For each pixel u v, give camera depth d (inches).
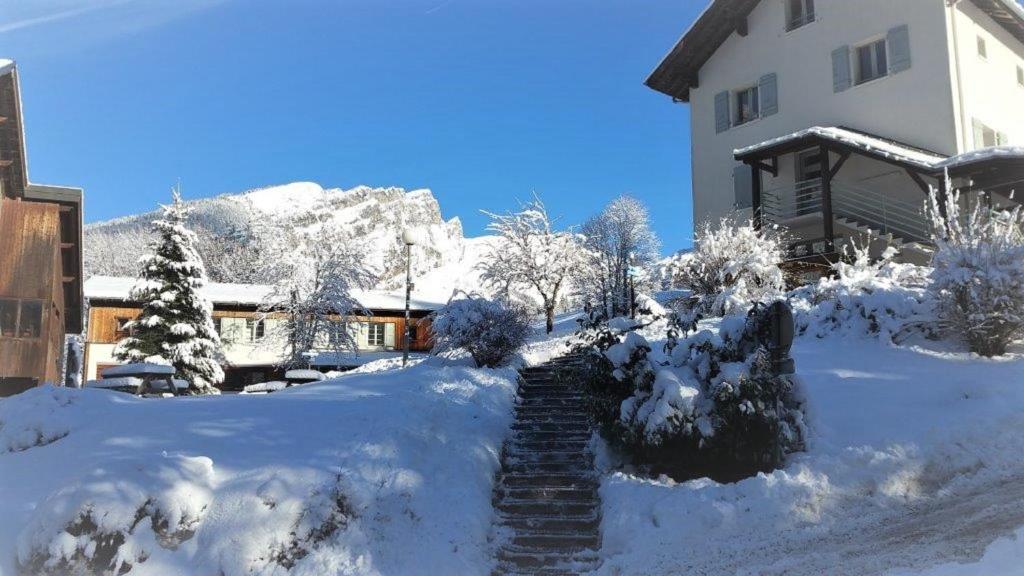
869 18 951.6
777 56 1046.4
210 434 361.7
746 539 288.4
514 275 1282.0
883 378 433.7
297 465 322.7
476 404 452.4
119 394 437.7
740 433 341.4
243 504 293.7
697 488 323.3
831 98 979.3
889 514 293.7
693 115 1155.9
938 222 524.1
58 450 352.8
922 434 341.1
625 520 312.5
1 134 773.3
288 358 1369.3
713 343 367.9
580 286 1243.2
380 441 351.9
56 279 844.6
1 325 771.4
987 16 978.7
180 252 1091.9
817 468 321.4
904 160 786.2
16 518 292.5
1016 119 1012.5
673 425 346.0
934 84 884.0
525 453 407.5
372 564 283.9
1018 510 277.3
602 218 1208.8
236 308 1568.7
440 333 623.5
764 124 1053.8
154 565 272.8
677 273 716.7
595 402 377.7
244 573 271.6
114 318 1520.7
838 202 930.7
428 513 318.7
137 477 289.7
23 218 809.5
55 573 261.1
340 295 1376.7
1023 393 375.9
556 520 336.2
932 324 512.1
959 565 225.3
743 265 673.6
